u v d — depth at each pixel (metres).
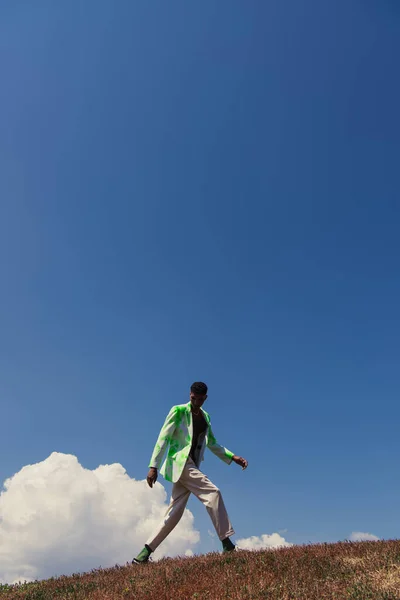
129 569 6.41
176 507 6.80
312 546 6.89
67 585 6.23
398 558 5.54
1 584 7.23
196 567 5.84
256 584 4.99
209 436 7.25
